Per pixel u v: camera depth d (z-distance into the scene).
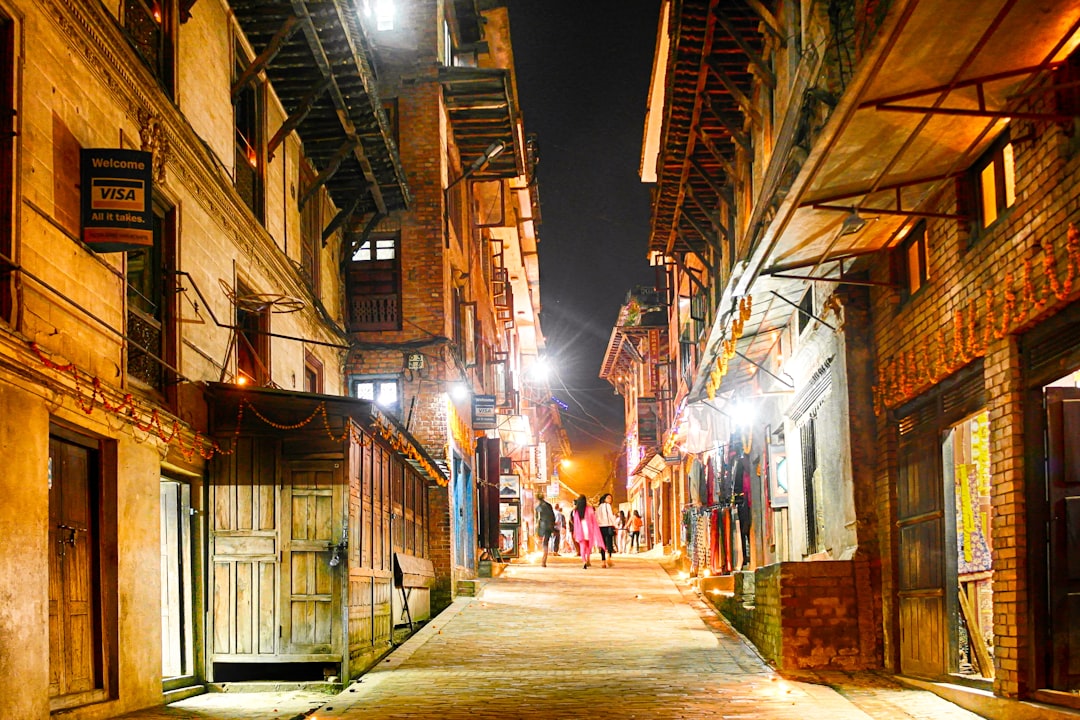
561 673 12.33
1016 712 8.44
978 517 11.20
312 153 17.88
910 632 11.50
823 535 14.88
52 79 8.88
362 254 20.59
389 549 15.02
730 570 22.06
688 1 13.35
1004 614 8.78
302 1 13.40
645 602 19.52
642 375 43.72
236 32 14.14
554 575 25.20
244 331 13.41
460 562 21.81
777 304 14.78
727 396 21.00
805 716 9.44
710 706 10.04
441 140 21.02
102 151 9.34
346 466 12.15
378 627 13.90
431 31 21.16
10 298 8.02
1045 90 7.59
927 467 11.02
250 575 11.98
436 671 12.62
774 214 9.93
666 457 31.44
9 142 8.15
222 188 12.83
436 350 20.11
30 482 8.04
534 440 49.06
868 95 7.88
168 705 10.52
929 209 10.61
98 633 9.45
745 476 20.36
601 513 29.50
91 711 8.99
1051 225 8.01
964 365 9.95
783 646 12.01
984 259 9.30
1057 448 8.41
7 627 7.59
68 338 8.98
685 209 20.20
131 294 10.89
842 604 12.07
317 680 11.98
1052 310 8.06
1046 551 8.44
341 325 19.95
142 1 11.20
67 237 9.04
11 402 7.81
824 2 10.11
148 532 10.33
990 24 6.99
